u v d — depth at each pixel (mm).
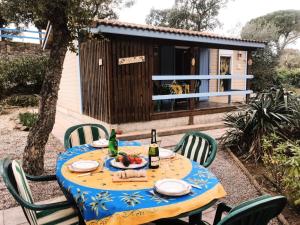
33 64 14672
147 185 2135
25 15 4449
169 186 2064
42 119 4273
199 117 8797
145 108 7582
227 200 3764
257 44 9562
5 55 15633
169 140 7031
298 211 3336
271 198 1485
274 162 3889
